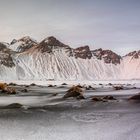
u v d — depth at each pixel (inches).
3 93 2255.2
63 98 1875.0
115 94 2337.6
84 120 989.8
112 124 912.3
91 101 1663.4
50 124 906.1
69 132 784.9
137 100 1683.1
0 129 826.8
